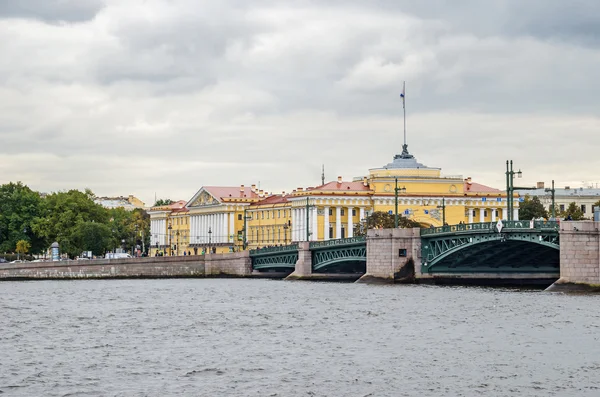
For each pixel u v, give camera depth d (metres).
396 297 120.38
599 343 77.19
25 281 182.50
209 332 87.62
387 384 62.66
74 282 176.75
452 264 144.62
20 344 80.69
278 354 73.94
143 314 104.50
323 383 63.09
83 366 69.50
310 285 154.75
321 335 84.31
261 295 130.88
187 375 65.94
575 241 122.88
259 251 190.25
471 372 66.00
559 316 94.19
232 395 60.12
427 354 72.94
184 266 196.88
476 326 88.00
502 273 145.75
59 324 95.12
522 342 78.00
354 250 161.38
